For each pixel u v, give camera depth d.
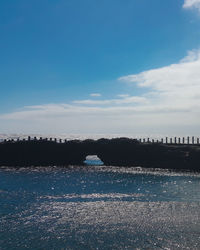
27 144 86.00
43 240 26.67
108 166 82.56
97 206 38.00
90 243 26.03
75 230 29.25
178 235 27.95
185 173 69.12
